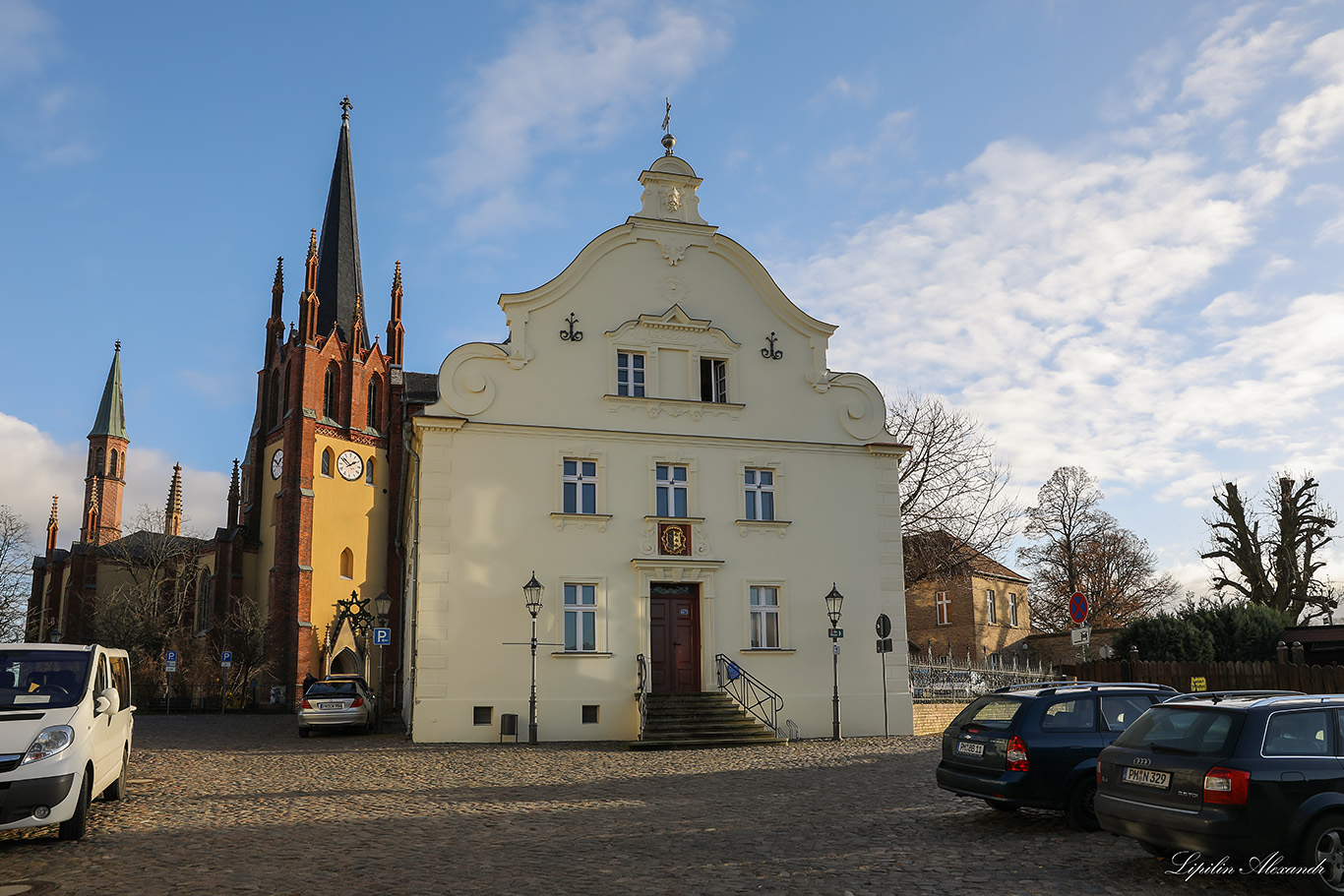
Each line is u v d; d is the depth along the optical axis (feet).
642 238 92.58
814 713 87.56
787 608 88.94
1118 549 197.88
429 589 80.89
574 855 34.17
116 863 32.27
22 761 33.73
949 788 41.06
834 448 93.20
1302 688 82.12
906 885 29.78
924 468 145.69
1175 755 30.14
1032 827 39.27
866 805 45.42
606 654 83.61
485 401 85.35
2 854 33.58
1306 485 136.77
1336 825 28.48
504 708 80.79
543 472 85.35
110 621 203.21
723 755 69.36
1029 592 211.20
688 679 86.17
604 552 85.46
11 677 37.83
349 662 197.98
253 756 69.36
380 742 82.94
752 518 90.53
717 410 90.94
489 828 39.63
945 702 97.71
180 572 216.74
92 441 352.08
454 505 82.79
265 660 191.52
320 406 206.39
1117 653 114.11
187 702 181.16
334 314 226.38
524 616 82.48
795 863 32.91
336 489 206.28
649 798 48.24
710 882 30.09
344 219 236.63
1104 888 29.55
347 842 36.42
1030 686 42.16
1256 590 136.46
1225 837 28.12
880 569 92.27
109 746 41.32
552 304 88.79
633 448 88.02
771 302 94.63
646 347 90.53
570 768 61.36
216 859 33.17
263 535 214.07
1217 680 88.28
